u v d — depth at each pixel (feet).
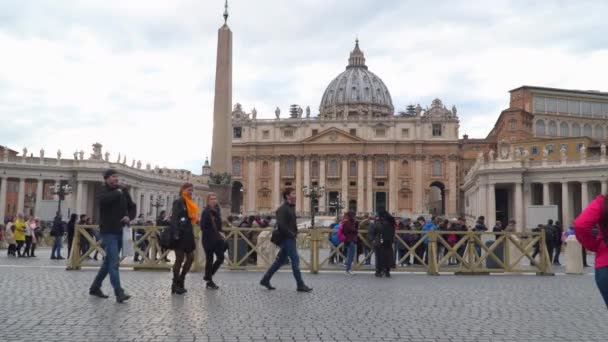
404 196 368.07
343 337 25.14
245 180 383.86
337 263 70.64
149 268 57.36
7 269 55.26
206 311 31.30
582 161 192.24
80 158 234.38
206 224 41.47
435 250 57.82
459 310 33.06
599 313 32.42
